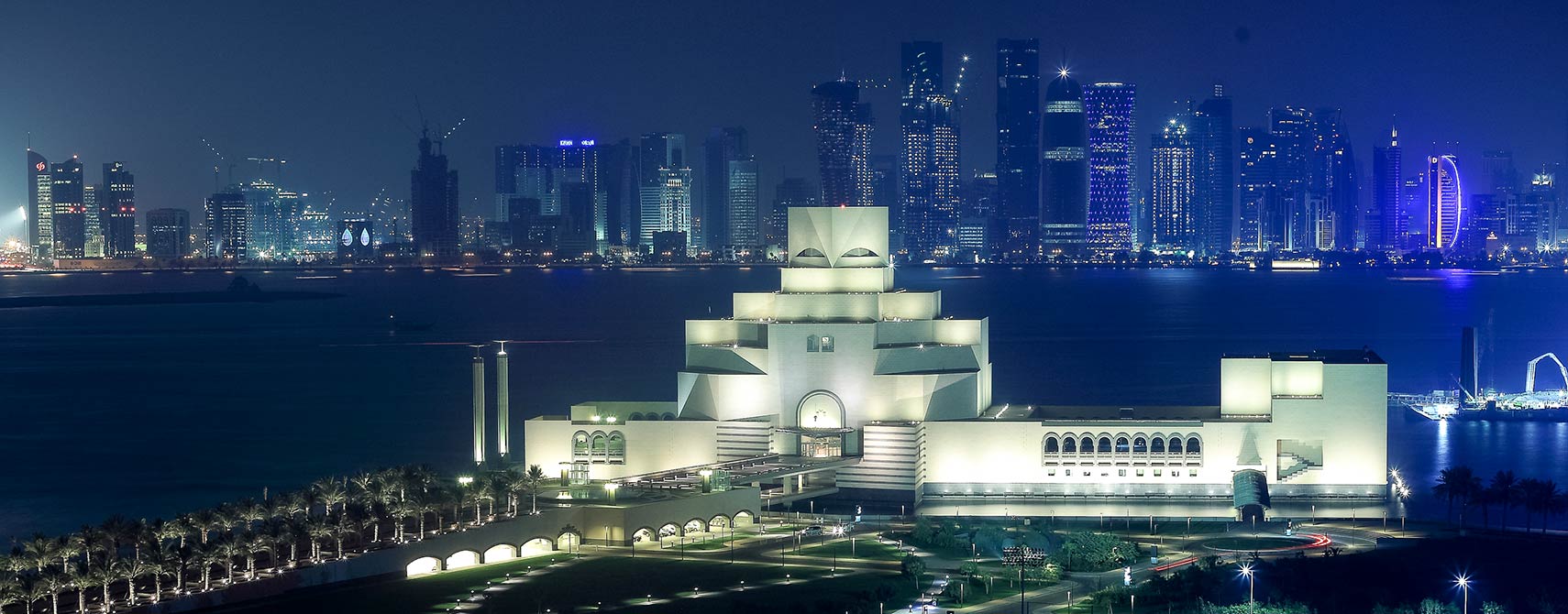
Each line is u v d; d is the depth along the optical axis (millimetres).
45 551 178750
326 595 188125
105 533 185000
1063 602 188750
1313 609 187125
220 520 196750
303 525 193625
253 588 187000
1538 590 199000
